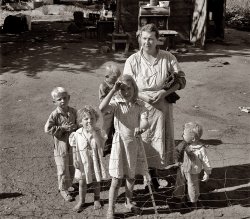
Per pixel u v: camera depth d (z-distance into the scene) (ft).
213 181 21.65
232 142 26.68
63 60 49.24
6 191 20.58
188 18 58.18
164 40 50.85
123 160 17.76
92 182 19.44
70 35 65.77
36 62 48.32
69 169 20.35
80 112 17.78
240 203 19.67
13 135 27.84
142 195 20.24
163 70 19.39
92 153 17.95
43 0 101.91
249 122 30.73
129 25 56.08
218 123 30.37
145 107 18.47
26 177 22.06
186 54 53.52
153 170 20.74
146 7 49.57
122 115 17.51
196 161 18.33
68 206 19.36
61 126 19.13
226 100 36.04
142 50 19.63
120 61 49.19
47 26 75.97
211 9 62.08
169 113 19.89
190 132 18.16
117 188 17.85
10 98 35.68
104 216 18.56
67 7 98.37
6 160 24.02
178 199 19.75
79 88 38.60
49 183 21.49
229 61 50.29
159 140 19.69
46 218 18.39
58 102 19.06
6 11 94.53
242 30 73.05
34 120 30.66
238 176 22.15
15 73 43.62
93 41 60.75
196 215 18.69
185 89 38.93
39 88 38.52
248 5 83.56
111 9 78.38
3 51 53.78
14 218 18.34
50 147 26.00
